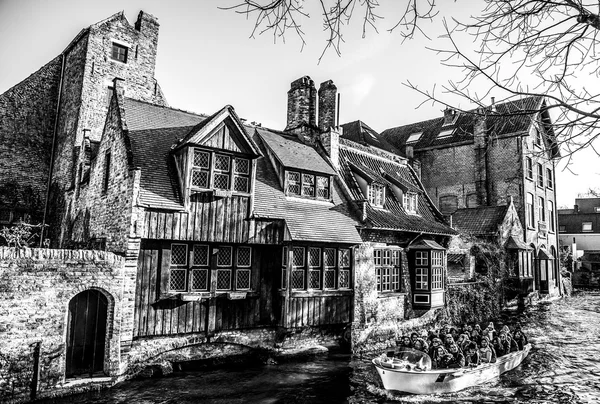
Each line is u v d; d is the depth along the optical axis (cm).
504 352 1379
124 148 1225
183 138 1325
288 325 1345
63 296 1008
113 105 1393
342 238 1482
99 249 1326
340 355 1474
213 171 1272
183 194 1217
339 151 1947
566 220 5338
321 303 1438
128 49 2173
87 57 2002
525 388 1193
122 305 1092
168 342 1176
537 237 3158
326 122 1900
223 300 1282
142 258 1148
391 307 1719
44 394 963
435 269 1873
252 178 1352
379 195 1877
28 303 961
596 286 4344
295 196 1545
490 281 2439
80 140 1922
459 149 3262
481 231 2677
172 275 1210
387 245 1758
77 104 1977
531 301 2894
